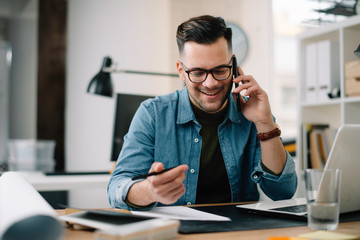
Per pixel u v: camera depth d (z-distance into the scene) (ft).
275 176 4.22
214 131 4.69
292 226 2.92
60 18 15.51
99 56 14.28
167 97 4.86
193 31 4.00
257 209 3.37
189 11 13.91
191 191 4.55
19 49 21.24
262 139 4.23
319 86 8.35
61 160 15.39
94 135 14.30
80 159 14.79
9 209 2.21
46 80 15.39
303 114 8.69
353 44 7.70
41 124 15.38
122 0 14.10
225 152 4.63
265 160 4.26
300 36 8.74
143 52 13.91
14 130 20.99
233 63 4.28
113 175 4.18
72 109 15.20
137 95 7.66
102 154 14.01
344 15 9.76
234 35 13.16
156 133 4.58
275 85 13.56
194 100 4.34
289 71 13.69
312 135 8.46
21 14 20.93
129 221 2.73
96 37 14.43
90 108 14.48
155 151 4.55
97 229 2.77
